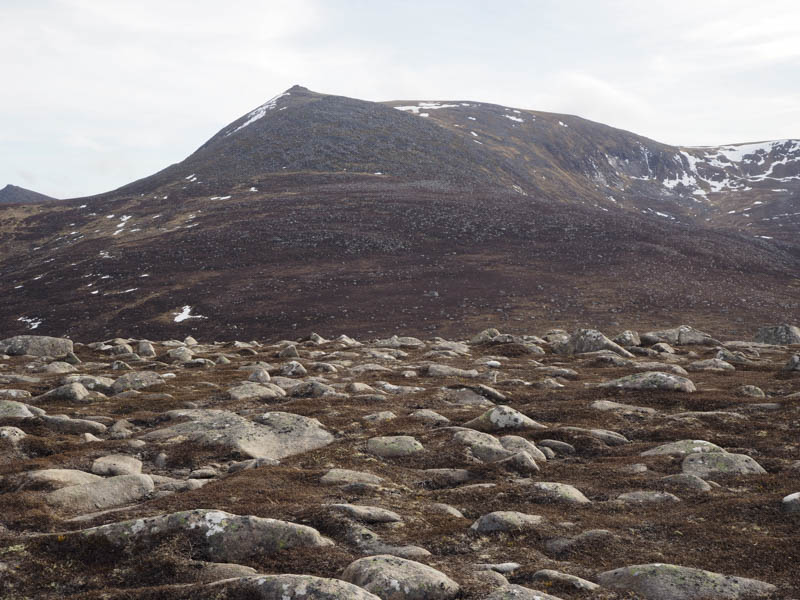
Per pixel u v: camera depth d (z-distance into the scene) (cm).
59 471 1105
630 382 1959
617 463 1225
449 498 1031
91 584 693
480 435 1391
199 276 10962
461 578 688
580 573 721
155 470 1248
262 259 11606
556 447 1362
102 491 1024
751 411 1623
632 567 695
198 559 743
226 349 3581
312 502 974
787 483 1025
